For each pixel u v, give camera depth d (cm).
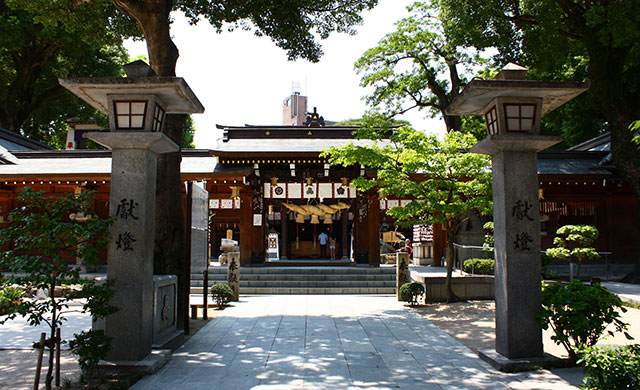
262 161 1903
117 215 637
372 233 1891
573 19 1566
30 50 2583
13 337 870
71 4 1184
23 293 551
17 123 2762
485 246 1537
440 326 978
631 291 1327
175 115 1005
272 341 830
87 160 2097
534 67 1756
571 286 648
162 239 968
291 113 5825
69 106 2906
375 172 1828
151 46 992
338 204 1964
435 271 1772
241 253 1886
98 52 2888
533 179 662
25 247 502
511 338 643
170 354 696
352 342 822
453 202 1247
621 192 1972
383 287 1642
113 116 646
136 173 641
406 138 1241
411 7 1992
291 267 1809
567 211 1983
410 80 2106
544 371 617
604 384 439
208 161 2056
